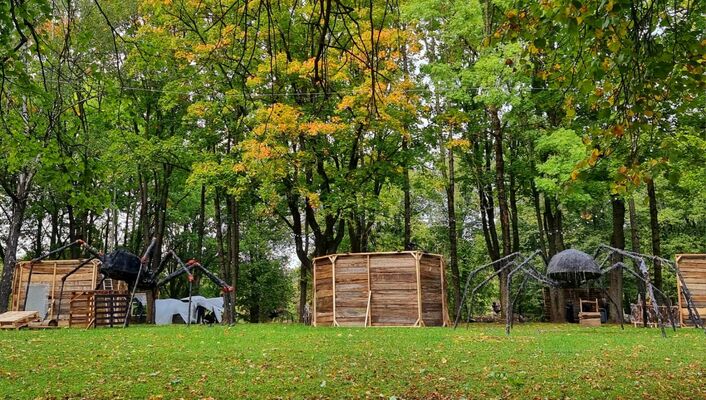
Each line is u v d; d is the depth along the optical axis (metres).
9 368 8.53
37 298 23.81
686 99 6.31
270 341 12.91
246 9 5.48
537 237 37.69
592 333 16.05
